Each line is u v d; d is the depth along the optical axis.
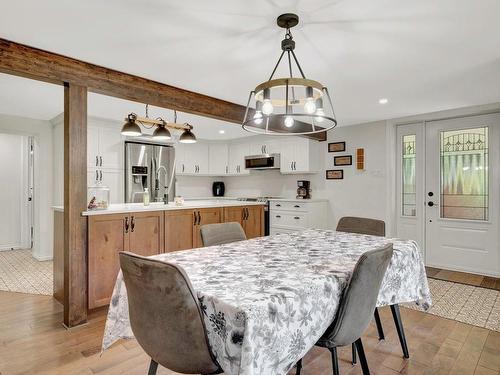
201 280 1.41
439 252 4.38
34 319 2.67
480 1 1.76
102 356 2.10
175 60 2.57
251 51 2.41
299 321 1.26
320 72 2.84
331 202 5.26
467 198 4.16
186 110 3.34
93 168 4.75
